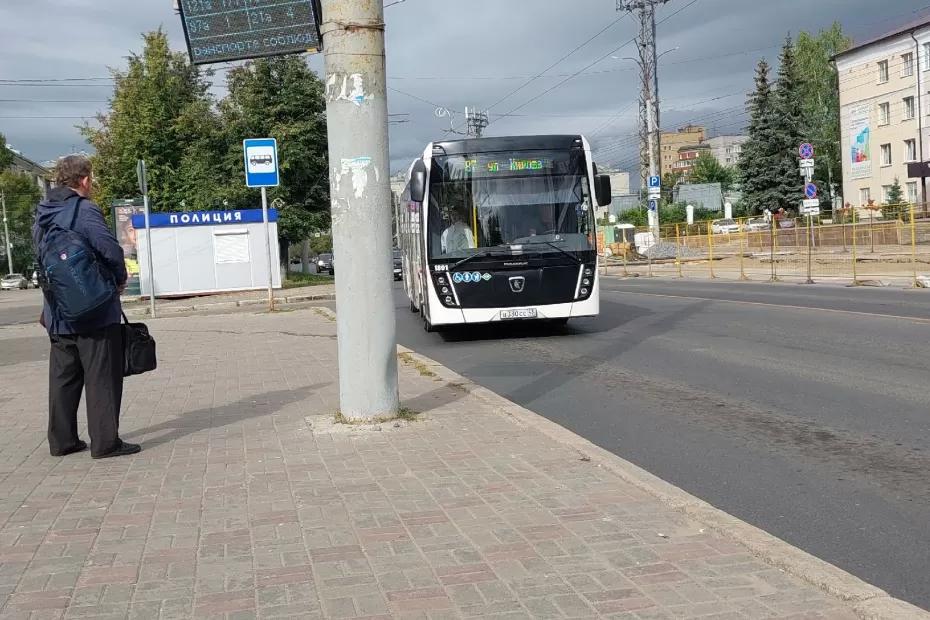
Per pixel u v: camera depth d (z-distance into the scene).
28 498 5.36
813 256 32.72
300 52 8.18
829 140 73.00
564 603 3.68
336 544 4.45
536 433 6.80
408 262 20.56
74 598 3.85
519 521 4.73
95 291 6.08
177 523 4.84
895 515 5.02
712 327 14.77
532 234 13.98
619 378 10.10
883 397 8.36
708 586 3.82
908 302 17.58
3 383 10.74
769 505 5.28
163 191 46.31
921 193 58.00
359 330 7.06
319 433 6.89
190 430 7.27
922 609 3.62
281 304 26.97
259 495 5.32
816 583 3.79
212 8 7.90
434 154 14.09
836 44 74.75
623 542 4.38
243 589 3.92
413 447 6.40
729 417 7.79
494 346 13.64
